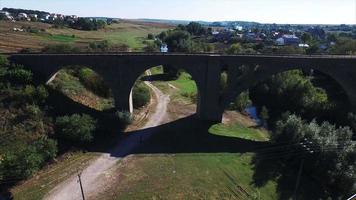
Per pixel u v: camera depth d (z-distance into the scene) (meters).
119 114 55.47
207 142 53.72
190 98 80.06
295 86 72.81
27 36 121.75
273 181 44.84
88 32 172.75
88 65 54.09
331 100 69.81
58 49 84.12
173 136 54.97
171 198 38.12
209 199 38.91
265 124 67.62
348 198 42.00
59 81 59.28
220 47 142.75
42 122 47.28
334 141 45.78
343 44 114.12
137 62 54.94
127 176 41.84
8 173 37.91
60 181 39.91
